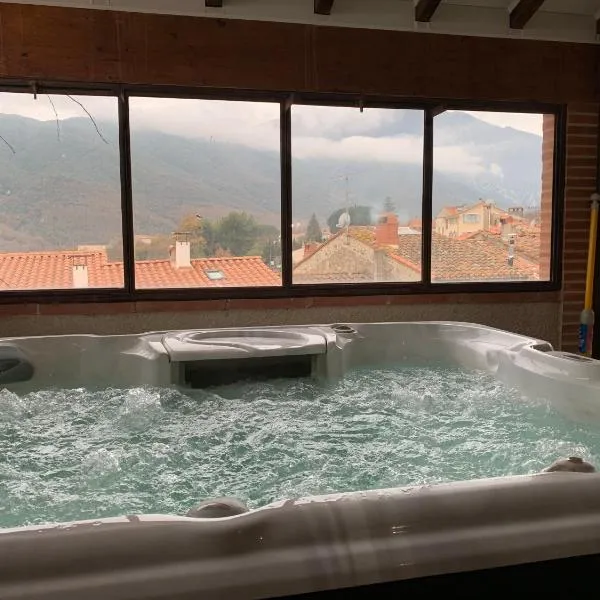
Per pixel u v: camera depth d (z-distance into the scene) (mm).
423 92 3207
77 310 2928
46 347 2314
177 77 2926
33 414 1973
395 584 813
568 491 938
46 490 1413
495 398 2131
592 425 1809
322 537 825
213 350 2232
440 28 3172
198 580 758
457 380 2367
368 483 1447
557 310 3518
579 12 3332
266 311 3152
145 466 1556
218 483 1456
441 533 859
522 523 892
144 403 2047
